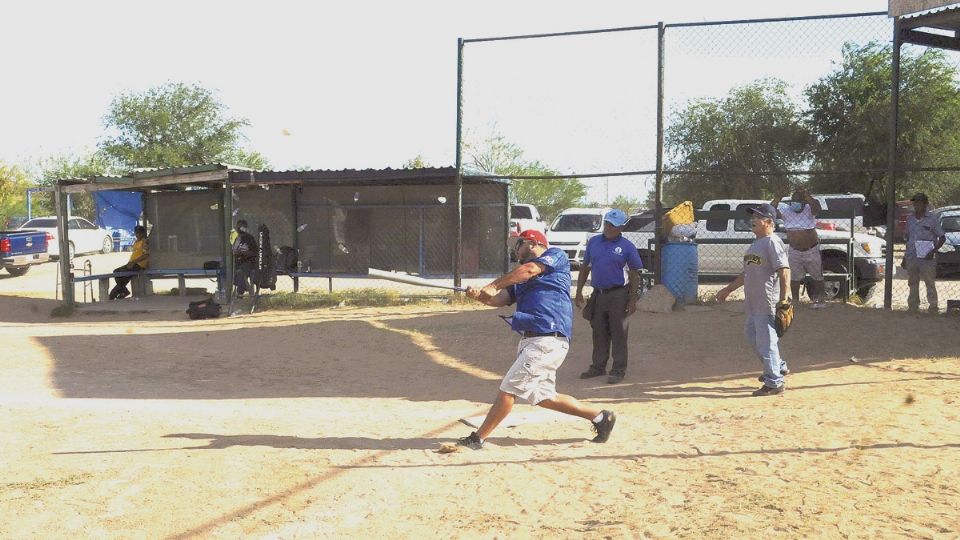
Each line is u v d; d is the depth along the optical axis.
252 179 16.11
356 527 4.59
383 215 16.91
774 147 30.75
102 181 17.12
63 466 5.76
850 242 13.47
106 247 33.28
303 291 17.45
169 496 5.11
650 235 17.88
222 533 4.52
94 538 4.47
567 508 4.78
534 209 27.30
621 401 7.86
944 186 32.12
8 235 25.80
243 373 10.02
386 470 5.62
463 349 11.16
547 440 6.41
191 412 7.64
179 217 18.81
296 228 17.36
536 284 6.14
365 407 7.91
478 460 5.84
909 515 4.29
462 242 16.42
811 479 5.00
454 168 14.98
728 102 30.77
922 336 10.16
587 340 11.33
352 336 12.33
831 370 8.74
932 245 11.75
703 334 10.92
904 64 31.31
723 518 4.40
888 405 6.89
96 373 10.07
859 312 11.67
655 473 5.37
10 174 43.84
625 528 4.37
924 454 5.39
